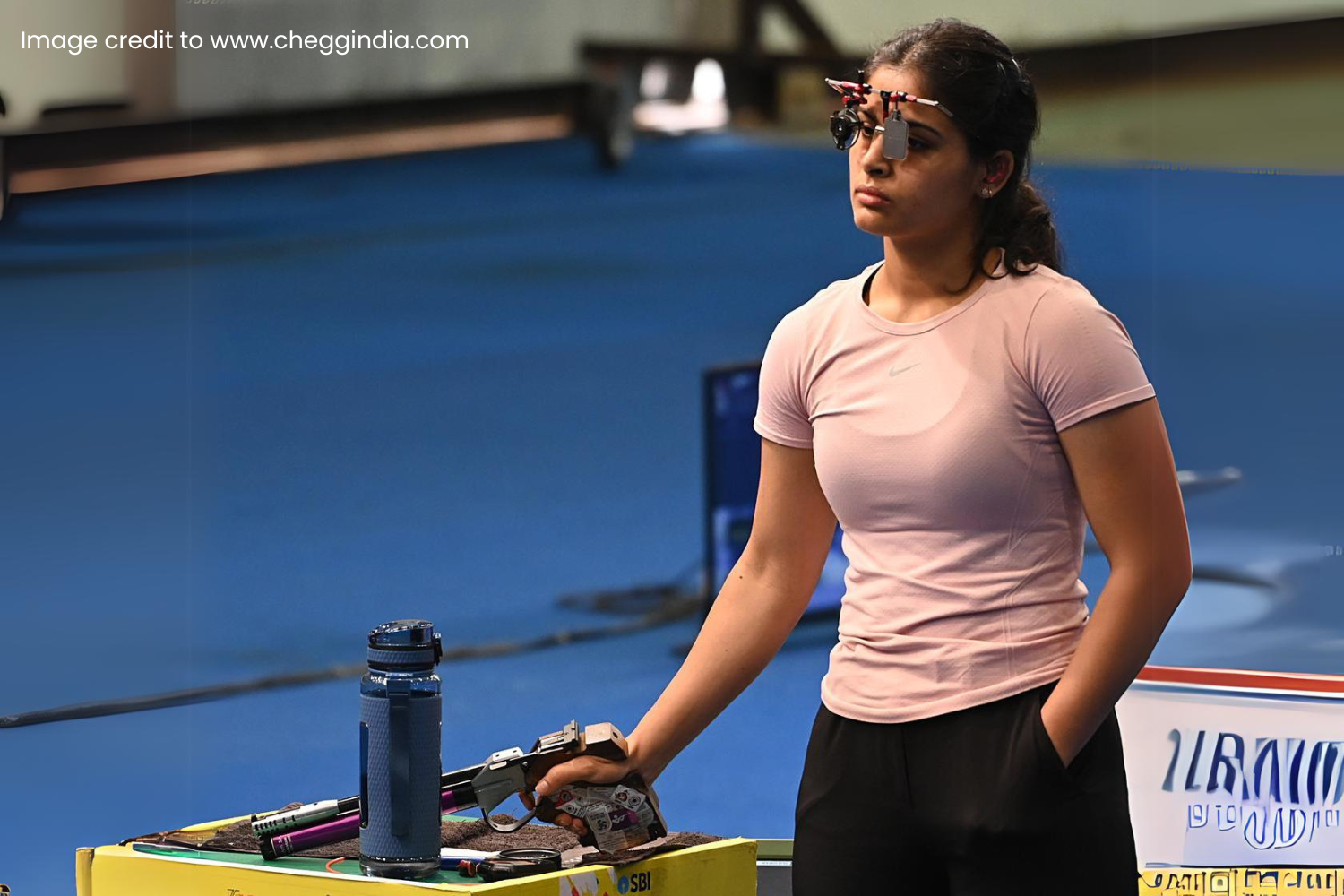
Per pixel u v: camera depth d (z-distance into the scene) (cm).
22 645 1697
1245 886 909
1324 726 902
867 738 536
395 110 2472
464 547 2389
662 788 1667
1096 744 520
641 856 562
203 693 1817
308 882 529
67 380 1881
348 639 2153
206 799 1605
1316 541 1258
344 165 2453
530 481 2542
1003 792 508
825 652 1817
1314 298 1291
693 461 2608
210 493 2131
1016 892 513
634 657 2211
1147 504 512
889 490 531
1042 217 548
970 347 521
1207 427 1295
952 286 539
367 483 2417
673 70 2586
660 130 2625
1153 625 509
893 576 534
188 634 1842
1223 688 913
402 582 2327
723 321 2689
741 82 2573
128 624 1783
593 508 2469
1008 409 514
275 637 2070
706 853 584
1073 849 509
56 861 1418
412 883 506
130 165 1966
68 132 1867
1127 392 509
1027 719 510
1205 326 1323
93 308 1917
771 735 1744
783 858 1035
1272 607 1245
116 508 1866
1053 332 510
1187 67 1429
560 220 2669
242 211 2277
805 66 2552
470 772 557
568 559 2403
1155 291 1352
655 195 2664
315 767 1731
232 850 573
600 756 560
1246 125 1377
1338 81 1356
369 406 2495
